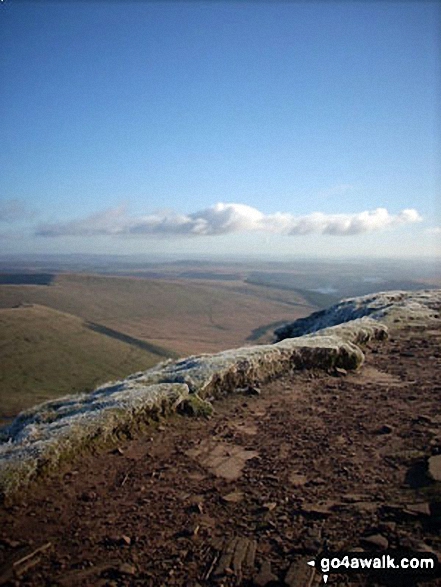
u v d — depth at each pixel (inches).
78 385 5054.1
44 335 6412.4
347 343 706.2
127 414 443.8
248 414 492.7
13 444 395.5
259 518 279.0
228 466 364.2
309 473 338.3
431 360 695.1
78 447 386.6
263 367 617.0
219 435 434.6
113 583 227.1
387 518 259.1
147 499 314.0
